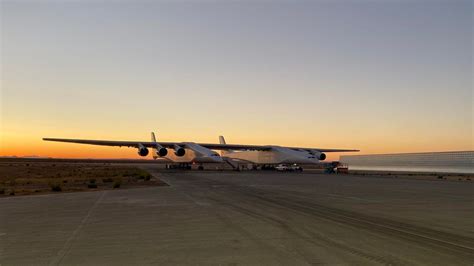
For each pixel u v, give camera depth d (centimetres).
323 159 7256
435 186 3231
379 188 2953
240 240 1011
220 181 3847
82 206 1805
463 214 1505
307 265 762
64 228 1214
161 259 823
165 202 1959
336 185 3291
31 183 3634
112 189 2867
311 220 1347
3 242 1007
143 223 1301
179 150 6919
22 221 1358
